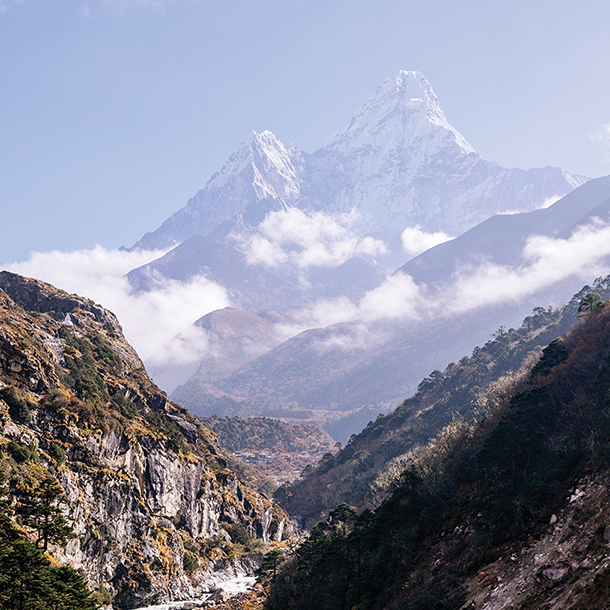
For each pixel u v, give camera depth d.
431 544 71.94
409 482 88.81
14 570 56.38
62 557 89.75
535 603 46.69
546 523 58.12
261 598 99.44
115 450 115.81
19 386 106.44
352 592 71.44
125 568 103.25
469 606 52.66
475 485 78.94
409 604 59.03
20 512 76.88
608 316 108.38
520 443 75.56
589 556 46.97
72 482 98.56
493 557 58.62
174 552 118.31
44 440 100.12
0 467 84.56
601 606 39.84
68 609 57.53
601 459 60.72
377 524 81.56
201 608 97.75
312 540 96.19
